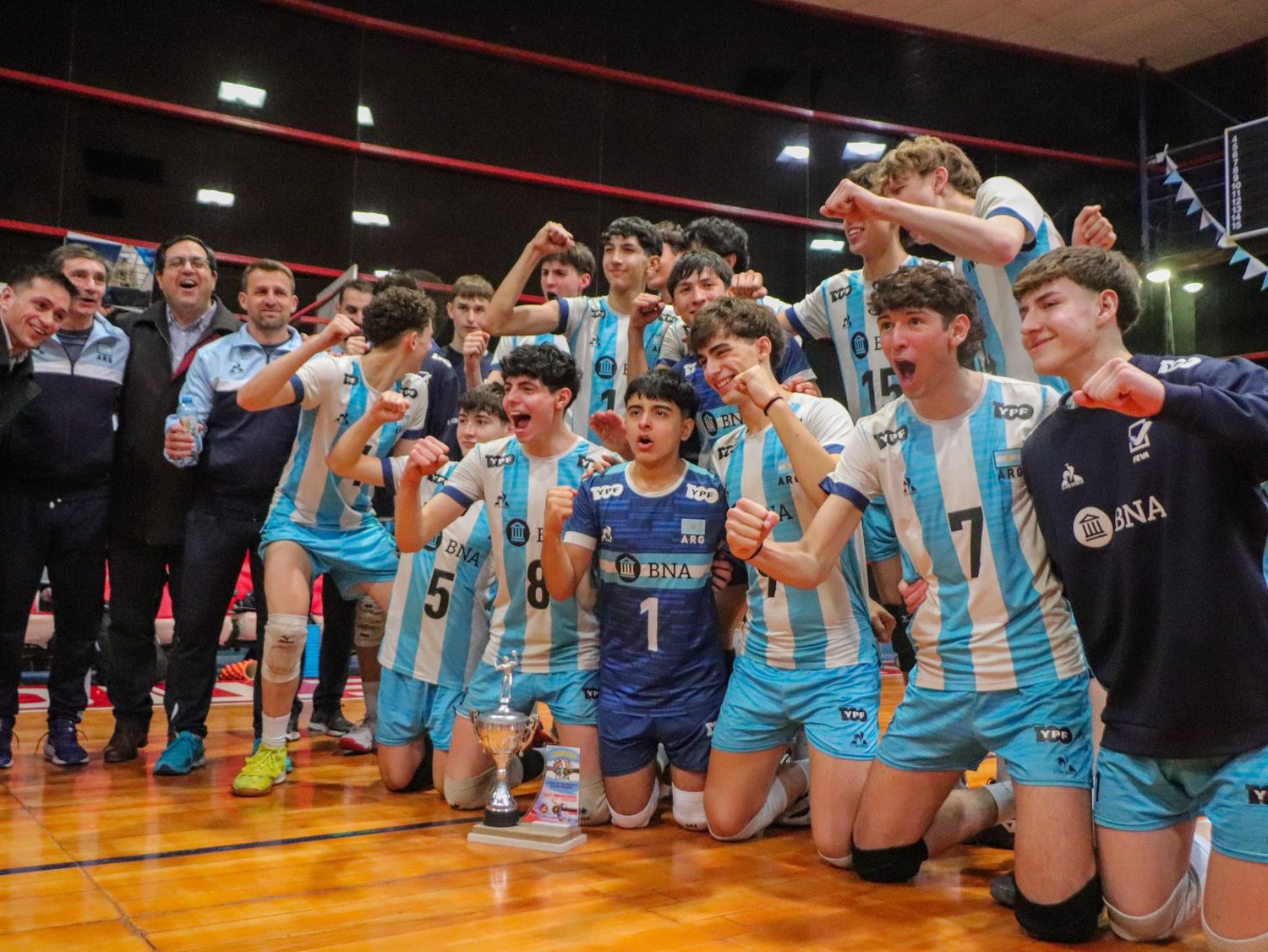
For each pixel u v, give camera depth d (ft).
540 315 11.68
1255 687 5.44
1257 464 5.13
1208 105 33.09
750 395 7.85
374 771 10.98
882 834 7.04
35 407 10.81
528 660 9.10
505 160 27.81
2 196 22.44
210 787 9.93
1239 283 31.60
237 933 5.79
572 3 28.55
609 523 8.74
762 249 30.71
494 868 7.27
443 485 10.02
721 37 30.22
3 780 10.12
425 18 26.91
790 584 7.07
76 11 23.12
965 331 6.81
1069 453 6.18
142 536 11.16
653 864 7.52
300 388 9.89
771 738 8.13
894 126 31.73
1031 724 6.48
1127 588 5.83
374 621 11.91
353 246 26.08
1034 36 32.45
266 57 25.13
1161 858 5.82
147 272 18.21
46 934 5.73
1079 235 8.29
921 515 6.95
